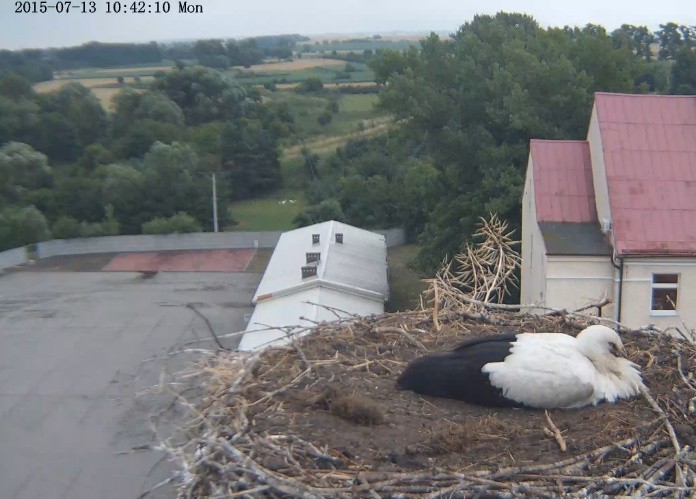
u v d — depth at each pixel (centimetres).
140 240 3338
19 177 3650
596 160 1516
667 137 1482
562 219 1502
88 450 1432
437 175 2316
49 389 1741
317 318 1633
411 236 3353
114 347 2038
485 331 705
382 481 448
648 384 593
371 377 614
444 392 575
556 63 2150
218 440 477
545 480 458
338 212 3378
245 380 580
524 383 551
